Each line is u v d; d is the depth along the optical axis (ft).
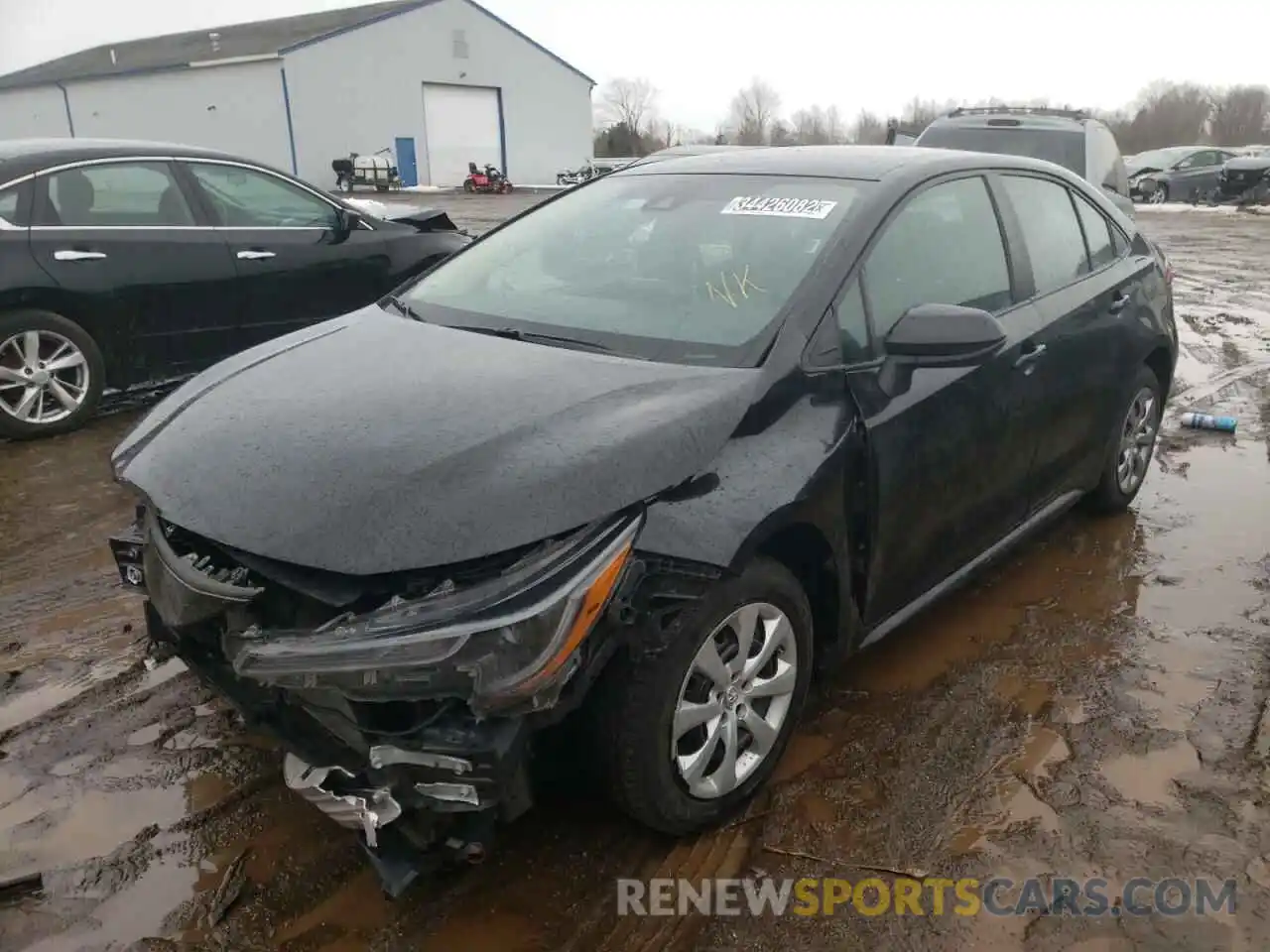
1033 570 14.11
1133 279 14.73
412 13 121.19
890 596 10.49
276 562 7.52
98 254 19.10
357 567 7.10
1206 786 9.57
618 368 9.20
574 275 11.17
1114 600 13.24
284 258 21.40
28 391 18.92
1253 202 79.46
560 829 8.95
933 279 10.96
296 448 8.12
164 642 9.21
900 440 9.84
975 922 8.03
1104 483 14.98
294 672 7.02
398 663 6.87
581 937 7.88
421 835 7.44
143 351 20.06
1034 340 12.02
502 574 7.18
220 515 7.74
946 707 10.83
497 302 11.11
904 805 9.32
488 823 7.52
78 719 10.48
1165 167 88.48
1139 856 8.72
